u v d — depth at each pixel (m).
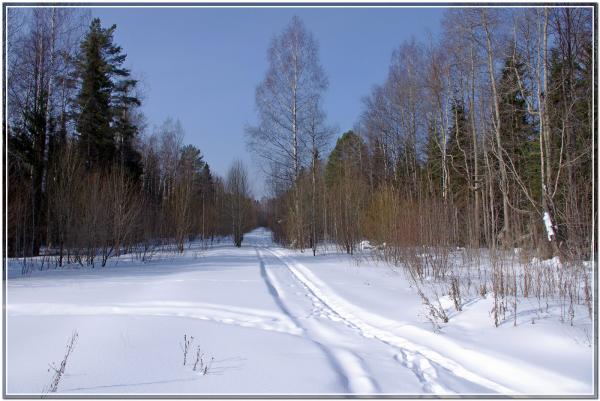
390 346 5.49
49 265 15.04
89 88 22.78
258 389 3.78
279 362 4.54
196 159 55.31
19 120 17.42
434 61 19.86
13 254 16.84
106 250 15.54
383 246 14.28
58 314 6.70
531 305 6.44
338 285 9.81
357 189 20.44
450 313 6.64
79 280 10.75
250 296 8.43
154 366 4.30
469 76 18.20
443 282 9.34
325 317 7.22
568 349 4.69
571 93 13.09
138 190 23.92
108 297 8.14
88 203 15.45
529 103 13.35
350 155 32.47
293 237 25.02
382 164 29.11
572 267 7.46
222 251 26.58
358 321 6.94
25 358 4.41
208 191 56.47
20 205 14.05
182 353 4.75
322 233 24.75
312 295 9.34
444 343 5.27
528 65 13.79
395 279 10.60
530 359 4.50
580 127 13.11
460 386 4.04
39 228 17.58
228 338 5.45
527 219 13.05
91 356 4.52
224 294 8.59
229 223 41.91
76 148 18.98
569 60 13.18
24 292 8.73
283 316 7.02
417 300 7.83
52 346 4.83
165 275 11.94
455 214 11.17
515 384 4.07
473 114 17.81
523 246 9.55
